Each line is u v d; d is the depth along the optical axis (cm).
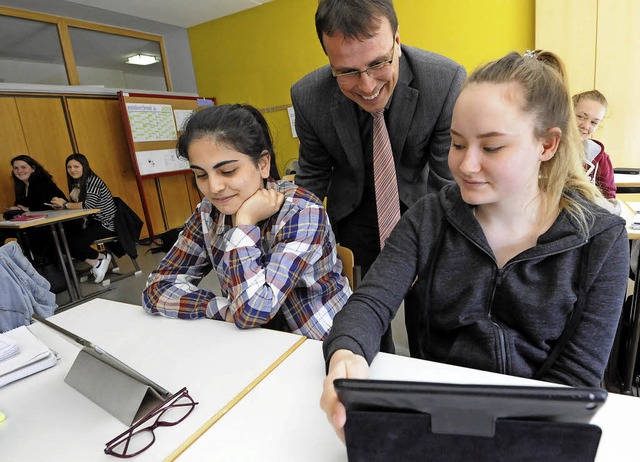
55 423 63
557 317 69
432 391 38
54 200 359
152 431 59
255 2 448
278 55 465
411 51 127
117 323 99
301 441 54
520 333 73
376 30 96
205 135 88
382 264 83
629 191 275
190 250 112
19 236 313
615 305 68
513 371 72
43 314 188
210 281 312
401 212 144
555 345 71
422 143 130
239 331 89
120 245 377
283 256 93
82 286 346
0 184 402
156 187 535
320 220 100
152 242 481
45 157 433
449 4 365
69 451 57
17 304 174
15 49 412
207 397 66
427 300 81
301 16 438
